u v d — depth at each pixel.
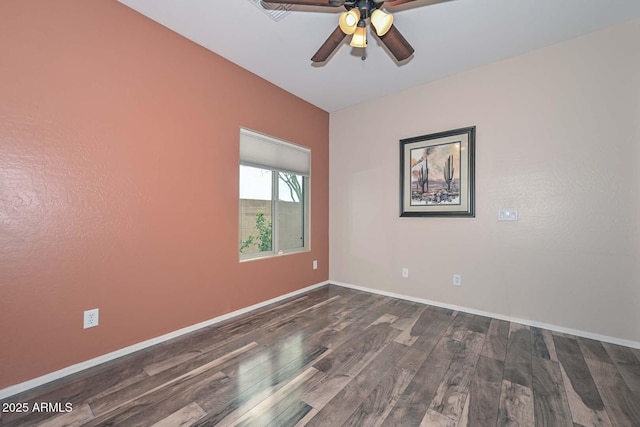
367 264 3.69
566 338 2.30
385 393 1.59
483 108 2.80
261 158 3.09
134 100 2.06
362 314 2.84
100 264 1.90
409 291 3.31
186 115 2.39
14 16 1.58
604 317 2.26
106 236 1.93
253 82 2.97
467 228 2.90
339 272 3.99
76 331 1.80
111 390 1.61
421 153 3.20
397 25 2.19
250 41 2.43
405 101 3.35
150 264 2.16
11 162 1.57
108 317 1.94
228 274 2.73
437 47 2.49
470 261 2.89
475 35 2.32
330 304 3.15
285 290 3.37
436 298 3.11
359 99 3.63
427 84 3.17
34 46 1.64
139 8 2.04
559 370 1.83
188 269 2.41
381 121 3.56
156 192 2.20
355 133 3.82
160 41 2.21
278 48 2.54
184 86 2.37
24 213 1.61
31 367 1.63
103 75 1.91
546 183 2.49
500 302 2.72
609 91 2.24
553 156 2.46
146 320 2.14
